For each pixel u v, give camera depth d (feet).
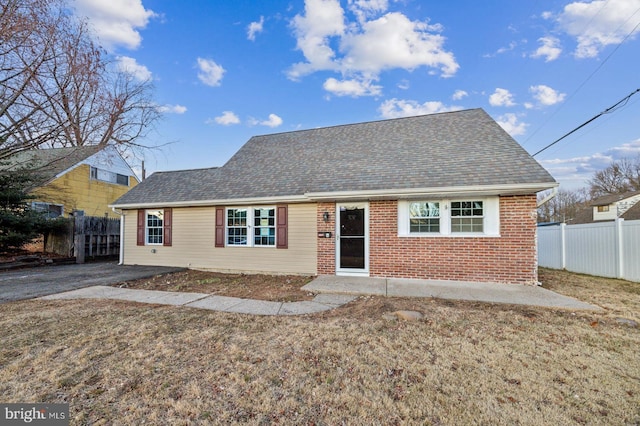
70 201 52.31
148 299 19.98
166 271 31.55
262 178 32.99
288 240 30.09
